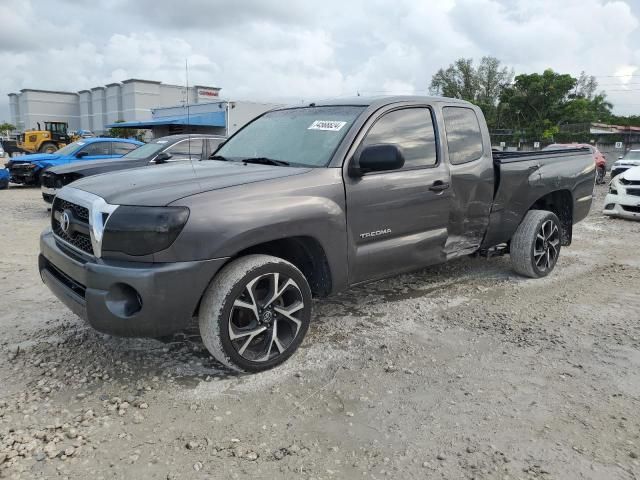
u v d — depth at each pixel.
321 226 3.54
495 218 5.12
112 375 3.38
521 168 5.27
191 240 3.01
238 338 3.26
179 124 34.31
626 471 2.47
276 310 3.43
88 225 3.20
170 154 10.11
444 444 2.68
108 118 111.44
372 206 3.87
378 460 2.55
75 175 9.62
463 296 5.11
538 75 49.84
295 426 2.83
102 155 14.40
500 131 51.56
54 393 3.15
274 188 3.38
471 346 3.91
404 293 5.17
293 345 3.53
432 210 4.34
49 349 3.77
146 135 50.19
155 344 3.85
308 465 2.51
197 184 3.32
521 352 3.81
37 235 8.29
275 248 3.72
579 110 49.50
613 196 10.22
